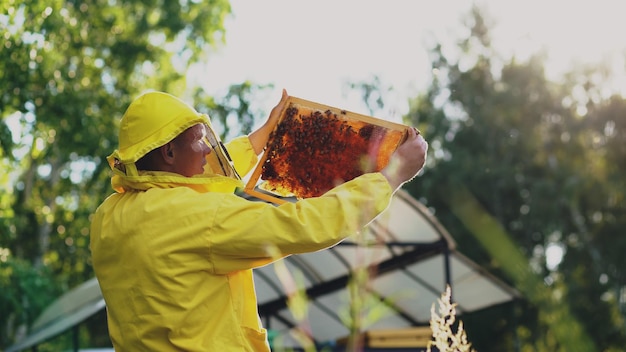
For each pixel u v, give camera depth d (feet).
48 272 71.36
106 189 82.84
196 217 8.96
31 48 47.09
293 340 41.39
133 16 77.25
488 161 92.02
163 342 9.04
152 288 9.00
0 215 56.95
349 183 9.09
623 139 89.86
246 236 8.82
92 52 71.51
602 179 88.22
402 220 34.65
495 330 73.77
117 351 9.36
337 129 9.98
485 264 81.10
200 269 8.99
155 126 9.52
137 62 76.43
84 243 85.71
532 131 94.32
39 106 53.88
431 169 94.89
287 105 10.11
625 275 84.69
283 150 10.16
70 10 70.79
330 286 38.29
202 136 9.77
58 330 41.52
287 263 37.01
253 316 9.52
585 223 87.71
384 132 9.86
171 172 9.64
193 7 79.87
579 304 76.64
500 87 96.94
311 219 8.78
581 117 92.43
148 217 9.10
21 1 45.01
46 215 77.41
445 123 97.66
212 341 9.00
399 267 37.70
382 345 40.27
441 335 9.75
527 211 92.53
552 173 93.45
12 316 64.54
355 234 8.88
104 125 65.77
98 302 41.52
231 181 9.67
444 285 38.58
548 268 87.61
